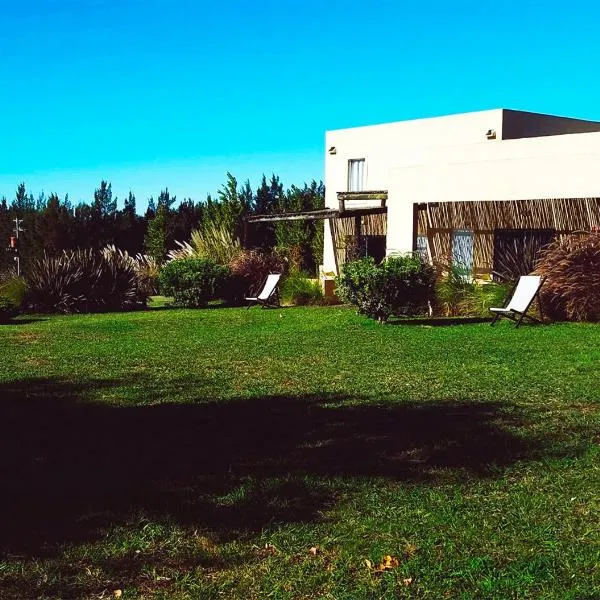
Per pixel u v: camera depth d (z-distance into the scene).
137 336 12.58
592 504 4.18
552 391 7.05
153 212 38.03
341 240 25.81
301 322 14.55
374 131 27.06
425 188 18.89
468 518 4.00
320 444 5.38
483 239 19.94
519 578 3.33
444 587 3.29
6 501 4.29
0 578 3.38
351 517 4.03
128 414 6.43
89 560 3.58
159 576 3.44
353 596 3.22
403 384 7.56
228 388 7.55
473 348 10.09
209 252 24.23
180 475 4.72
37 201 45.34
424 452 5.12
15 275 21.34
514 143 21.27
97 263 20.02
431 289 14.20
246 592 3.29
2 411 6.62
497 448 5.19
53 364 9.40
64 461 5.05
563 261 13.82
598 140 19.45
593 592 3.20
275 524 3.95
